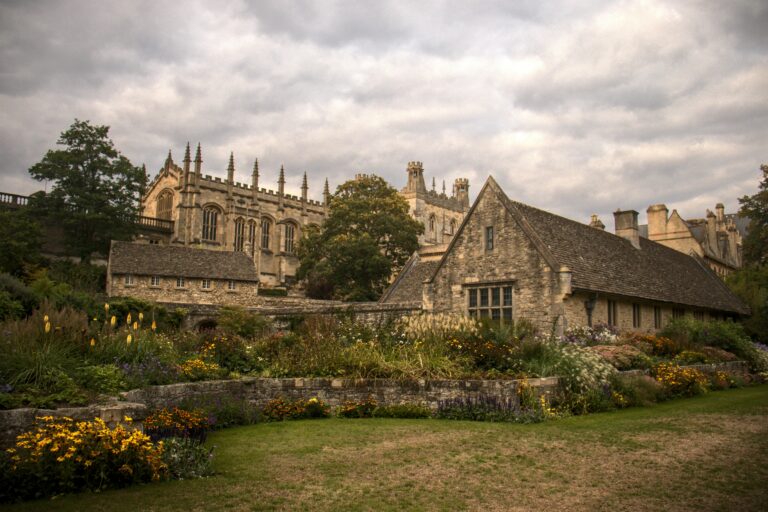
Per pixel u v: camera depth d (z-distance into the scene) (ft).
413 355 57.57
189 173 272.72
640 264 108.78
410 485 29.30
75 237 208.44
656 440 39.75
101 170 213.66
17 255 170.19
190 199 270.67
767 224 164.45
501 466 32.81
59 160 206.39
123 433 29.78
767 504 26.45
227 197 286.05
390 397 52.85
